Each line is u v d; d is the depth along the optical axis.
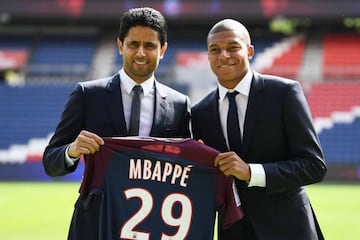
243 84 6.20
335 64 33.69
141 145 5.87
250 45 6.28
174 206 5.87
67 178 26.45
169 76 33.22
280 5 32.81
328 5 32.47
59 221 14.71
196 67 33.62
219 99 6.31
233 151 6.18
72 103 6.13
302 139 5.95
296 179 5.83
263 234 6.03
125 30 6.11
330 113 29.33
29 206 17.64
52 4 33.81
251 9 33.03
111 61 35.19
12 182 26.08
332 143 27.84
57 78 34.56
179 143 5.90
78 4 33.72
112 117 6.10
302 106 6.04
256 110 6.12
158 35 6.13
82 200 5.88
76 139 5.75
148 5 33.44
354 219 15.12
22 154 28.27
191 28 37.50
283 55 34.91
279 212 6.06
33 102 31.25
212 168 5.89
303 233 6.02
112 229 5.78
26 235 12.65
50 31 37.97
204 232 5.86
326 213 16.20
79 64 35.16
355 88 30.69
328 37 36.56
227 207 5.87
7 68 35.12
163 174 5.89
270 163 5.90
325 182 25.34
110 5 33.59
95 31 37.94
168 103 6.31
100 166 5.84
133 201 5.84
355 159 26.97
